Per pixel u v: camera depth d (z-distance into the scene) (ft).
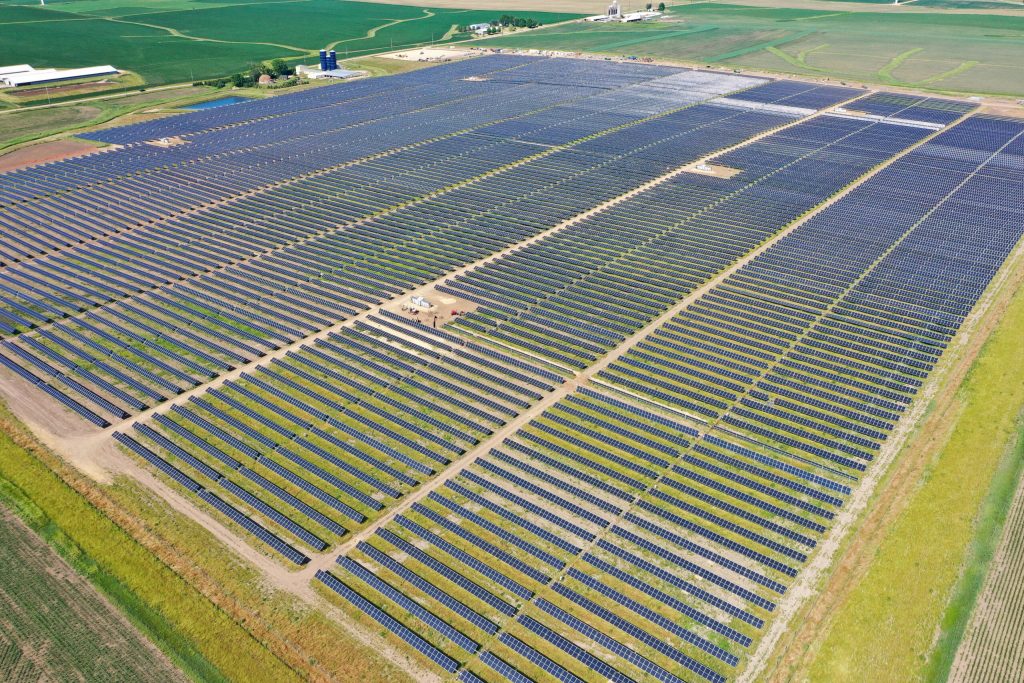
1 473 210.79
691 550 190.19
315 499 205.77
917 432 232.12
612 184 449.06
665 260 352.90
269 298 319.88
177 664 157.38
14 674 154.30
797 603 174.91
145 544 188.34
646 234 379.55
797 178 456.86
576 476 214.48
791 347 280.51
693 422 239.30
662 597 176.65
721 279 335.06
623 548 190.70
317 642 163.94
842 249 358.23
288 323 299.79
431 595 175.94
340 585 176.45
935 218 393.09
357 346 280.92
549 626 169.78
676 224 391.65
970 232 375.25
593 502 204.54
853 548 189.88
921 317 297.33
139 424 233.35
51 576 177.68
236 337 289.12
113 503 201.77
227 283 334.03
